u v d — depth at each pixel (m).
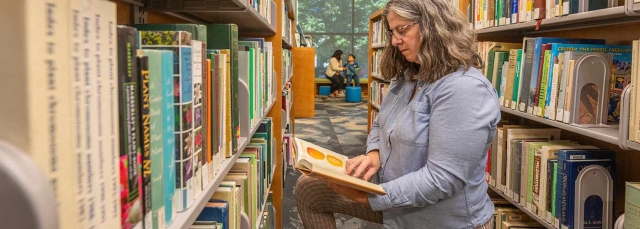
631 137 1.49
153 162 0.66
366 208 1.72
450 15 1.38
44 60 0.39
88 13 0.46
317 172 1.23
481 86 1.33
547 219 1.95
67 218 0.43
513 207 2.45
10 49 0.37
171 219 0.75
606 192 1.81
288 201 3.44
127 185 0.57
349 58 11.55
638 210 1.45
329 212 1.80
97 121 0.49
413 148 1.43
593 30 2.31
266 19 2.15
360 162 1.55
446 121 1.31
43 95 0.39
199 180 0.89
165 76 0.71
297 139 1.60
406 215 1.50
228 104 1.18
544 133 2.27
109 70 0.51
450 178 1.30
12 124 0.38
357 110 9.04
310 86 7.90
